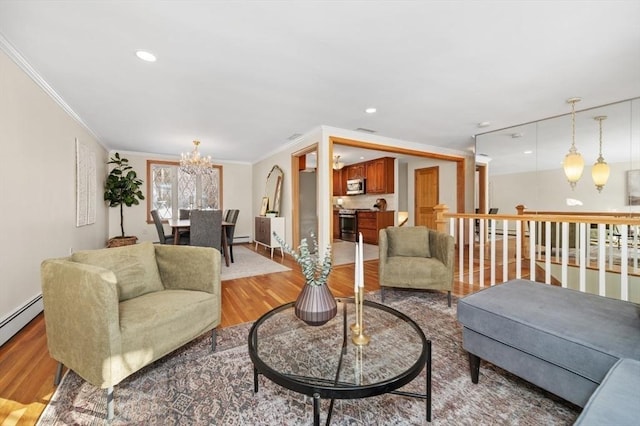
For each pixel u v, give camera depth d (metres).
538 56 2.19
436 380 1.55
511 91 2.86
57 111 2.96
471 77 2.55
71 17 1.72
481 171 5.21
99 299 1.26
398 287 2.91
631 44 2.02
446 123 3.98
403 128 4.23
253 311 2.56
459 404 1.37
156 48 2.07
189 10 1.66
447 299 2.79
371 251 5.75
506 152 4.45
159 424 1.25
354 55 2.17
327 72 2.44
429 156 5.42
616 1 1.59
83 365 1.31
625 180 3.24
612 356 1.06
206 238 3.97
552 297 1.59
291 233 5.11
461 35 1.92
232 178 7.09
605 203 3.42
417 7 1.65
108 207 5.55
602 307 1.44
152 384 1.51
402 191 7.29
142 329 1.41
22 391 1.46
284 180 5.41
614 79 2.60
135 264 1.83
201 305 1.75
